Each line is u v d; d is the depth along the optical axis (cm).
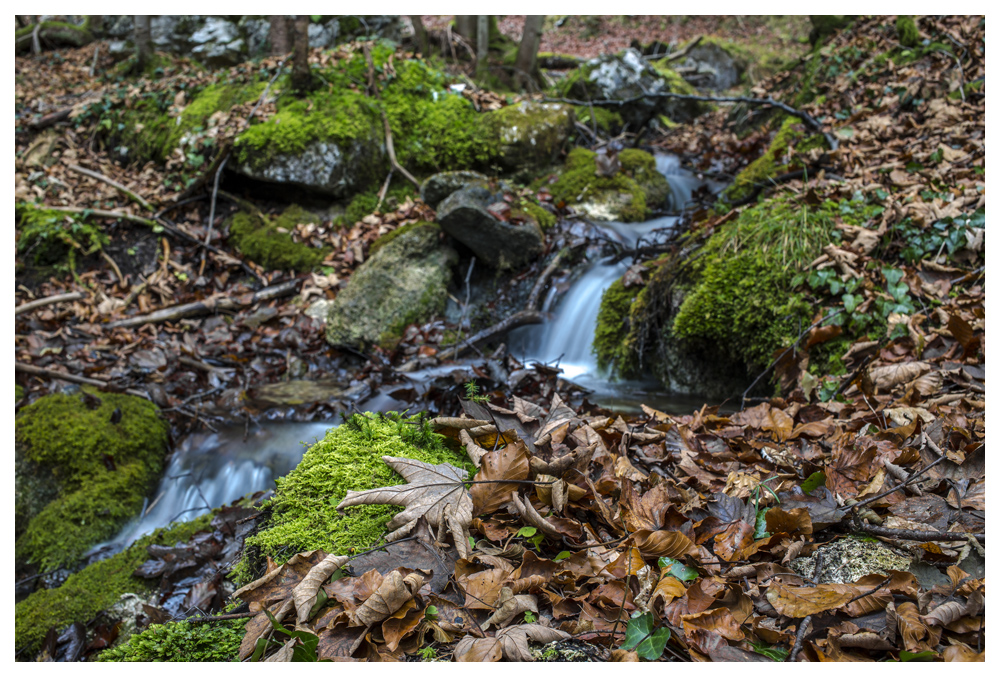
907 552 149
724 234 395
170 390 425
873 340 306
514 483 162
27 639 243
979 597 128
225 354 476
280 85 676
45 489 356
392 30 840
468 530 158
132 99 728
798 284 346
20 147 691
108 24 916
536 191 622
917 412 225
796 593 135
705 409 271
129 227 618
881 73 598
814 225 368
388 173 655
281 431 368
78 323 517
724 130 814
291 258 584
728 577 144
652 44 1182
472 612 134
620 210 584
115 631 240
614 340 432
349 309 493
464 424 185
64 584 268
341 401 383
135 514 348
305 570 150
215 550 259
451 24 899
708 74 1068
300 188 626
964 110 484
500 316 507
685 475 194
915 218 345
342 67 684
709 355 383
